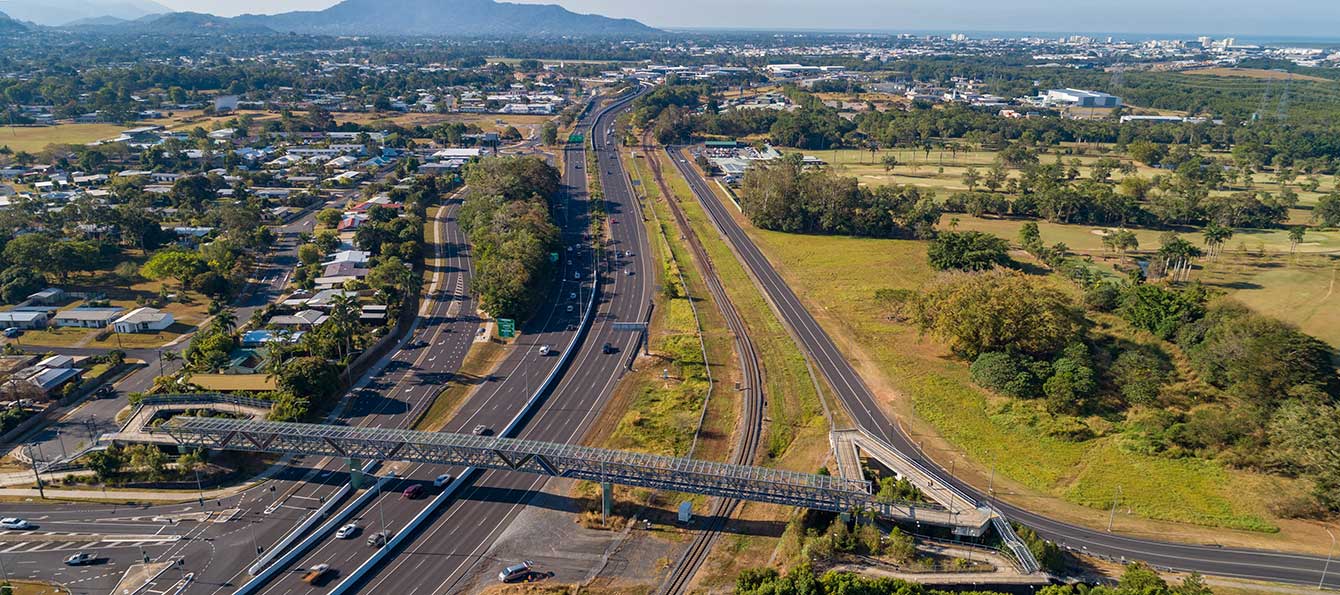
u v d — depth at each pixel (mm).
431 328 192875
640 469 113688
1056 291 184875
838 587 94062
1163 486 126938
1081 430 142875
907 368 170875
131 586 102062
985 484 129375
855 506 112312
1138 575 97125
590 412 153375
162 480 125062
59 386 153625
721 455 138750
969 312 167875
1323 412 128000
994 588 101875
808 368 172750
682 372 171125
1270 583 104438
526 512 120562
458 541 113438
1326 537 114188
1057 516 120312
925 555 108188
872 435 143375
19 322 184125
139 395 145250
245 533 113250
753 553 112062
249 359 166125
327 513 118062
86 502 120188
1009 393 155250
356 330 178375
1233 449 133000
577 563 109188
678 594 103062
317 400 149250
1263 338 151250
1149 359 160875
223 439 123188
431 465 131500
